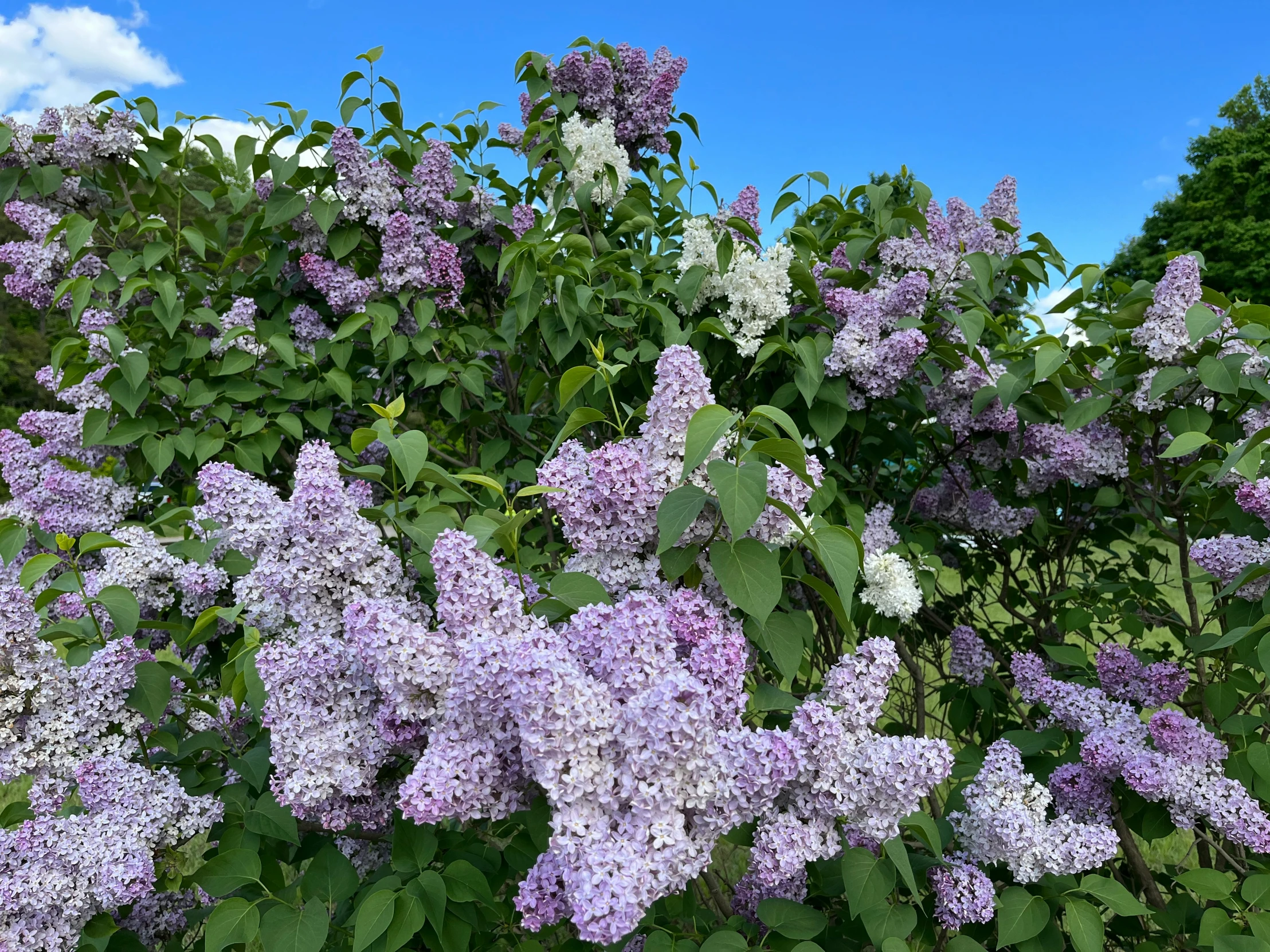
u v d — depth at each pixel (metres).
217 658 2.88
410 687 1.67
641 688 1.58
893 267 3.34
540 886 1.50
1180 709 3.11
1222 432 2.82
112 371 3.30
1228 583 2.45
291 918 1.95
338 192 3.74
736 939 1.86
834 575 1.79
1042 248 3.64
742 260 3.00
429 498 2.53
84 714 2.21
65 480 3.35
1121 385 2.96
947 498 3.72
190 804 2.17
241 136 3.96
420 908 1.91
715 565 1.80
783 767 1.57
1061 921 2.37
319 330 3.85
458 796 1.52
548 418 3.91
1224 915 2.09
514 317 3.52
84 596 2.34
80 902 1.89
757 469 1.66
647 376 3.28
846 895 1.98
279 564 2.00
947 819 2.24
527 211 4.07
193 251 4.05
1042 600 3.66
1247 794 2.22
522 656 1.47
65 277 3.88
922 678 3.58
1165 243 28.58
